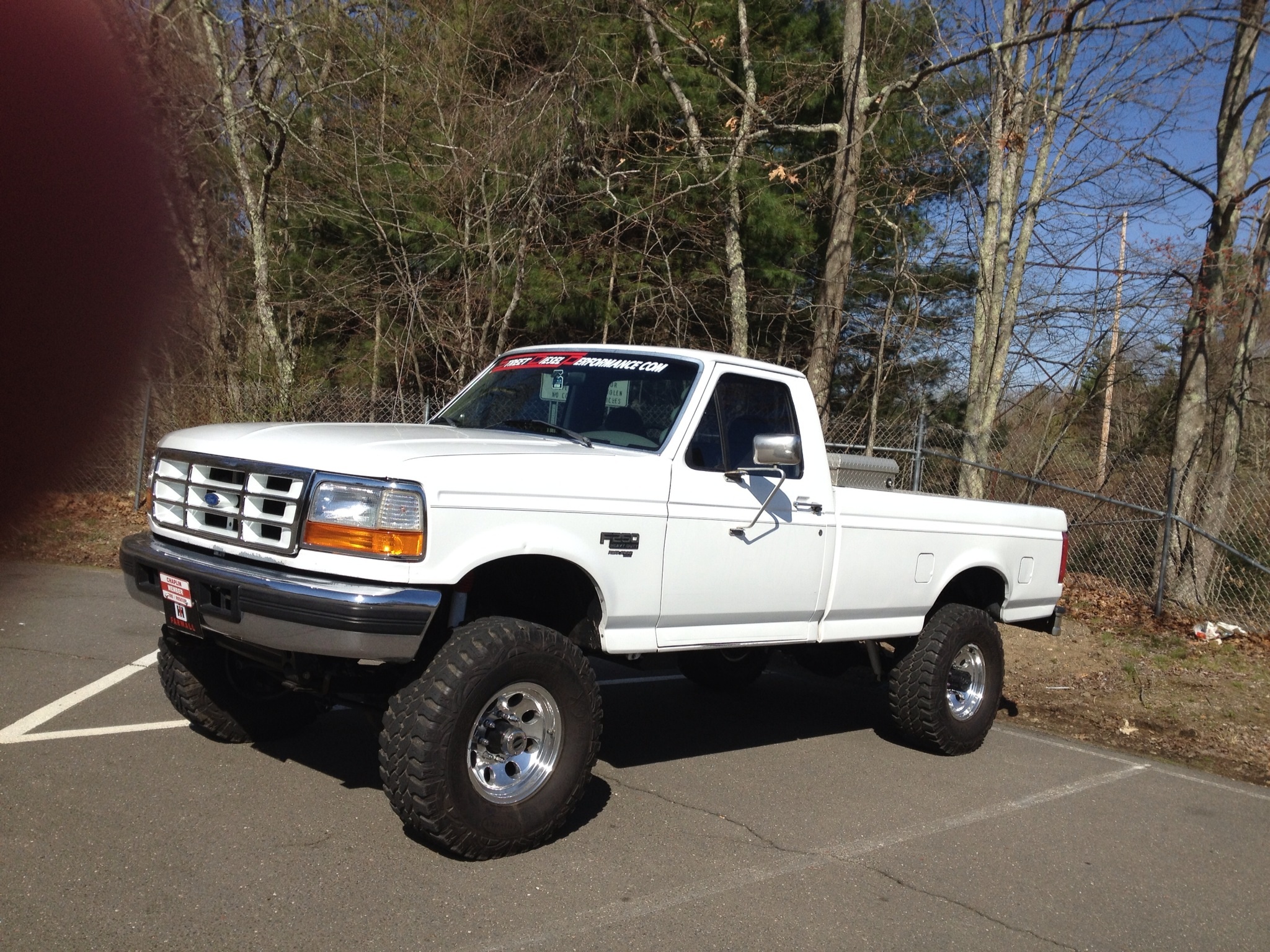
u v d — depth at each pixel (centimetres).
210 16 1470
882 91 1233
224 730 514
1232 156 1162
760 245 1470
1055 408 1639
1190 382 1184
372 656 379
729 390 519
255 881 378
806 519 534
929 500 610
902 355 1561
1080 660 921
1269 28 998
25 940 324
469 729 398
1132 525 1206
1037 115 1368
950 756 630
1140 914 419
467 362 1367
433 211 1470
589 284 1412
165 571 421
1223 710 795
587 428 518
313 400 1343
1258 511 1154
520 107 1352
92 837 403
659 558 467
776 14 1517
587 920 371
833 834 479
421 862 405
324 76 1475
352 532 383
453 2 1540
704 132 1448
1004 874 448
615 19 1427
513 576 459
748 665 748
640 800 504
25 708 563
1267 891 455
